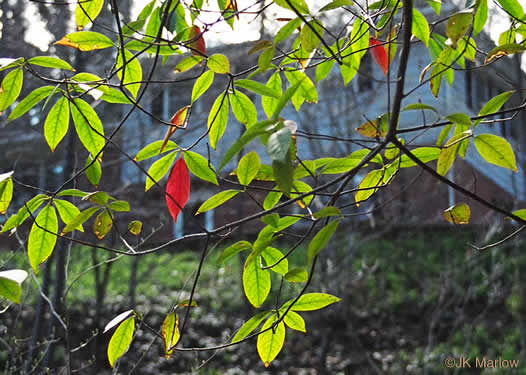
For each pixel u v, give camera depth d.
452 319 7.84
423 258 9.53
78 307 7.96
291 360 7.45
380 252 9.71
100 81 1.23
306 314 7.76
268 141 0.78
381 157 1.23
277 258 1.24
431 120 6.59
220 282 10.20
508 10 1.27
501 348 7.01
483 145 1.13
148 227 9.65
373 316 8.19
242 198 9.71
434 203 9.60
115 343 1.18
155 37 1.23
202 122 4.62
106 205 1.18
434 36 1.43
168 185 1.24
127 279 9.73
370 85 5.99
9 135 4.58
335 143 5.61
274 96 1.23
